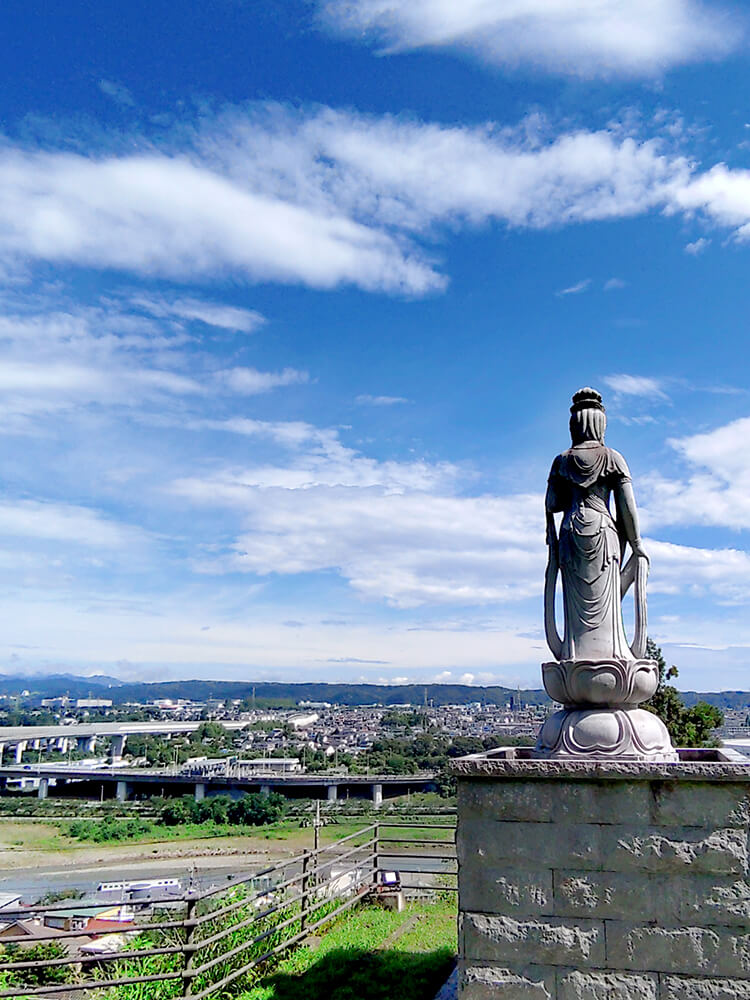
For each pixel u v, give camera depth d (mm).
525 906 7156
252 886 12969
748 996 6602
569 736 7762
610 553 8312
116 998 9008
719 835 6852
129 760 120438
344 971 9820
